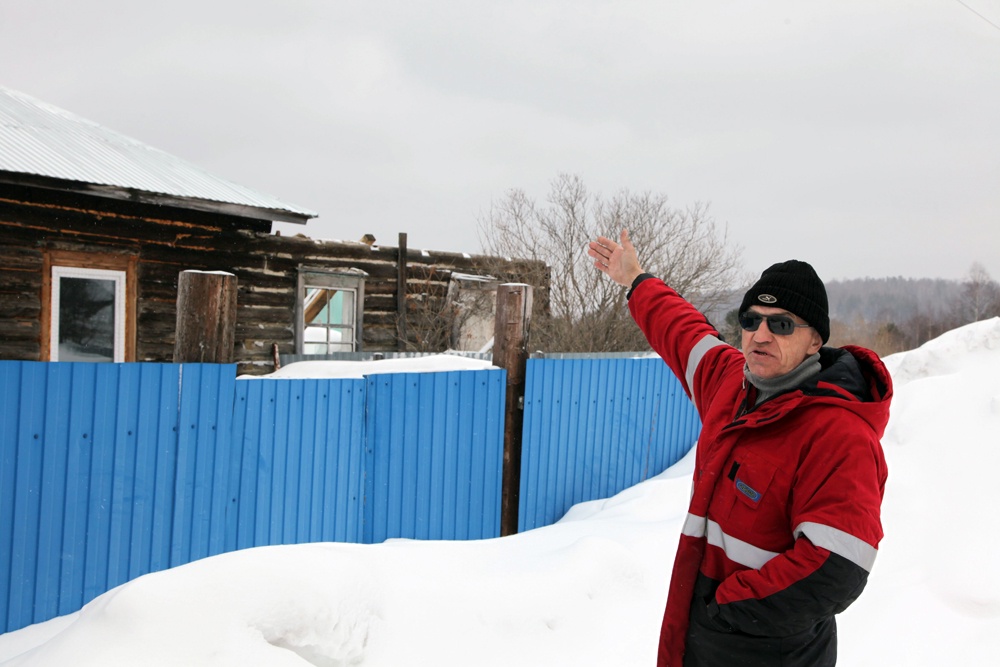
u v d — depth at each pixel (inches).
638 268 101.5
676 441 305.1
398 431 210.5
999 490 166.2
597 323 558.6
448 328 542.6
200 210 390.3
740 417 71.4
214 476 175.9
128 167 372.2
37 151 343.0
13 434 150.3
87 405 158.1
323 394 193.3
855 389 66.9
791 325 67.8
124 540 163.9
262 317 431.8
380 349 511.8
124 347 363.6
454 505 225.1
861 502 61.8
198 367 171.8
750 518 68.0
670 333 92.4
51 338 337.1
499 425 234.8
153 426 166.6
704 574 71.6
